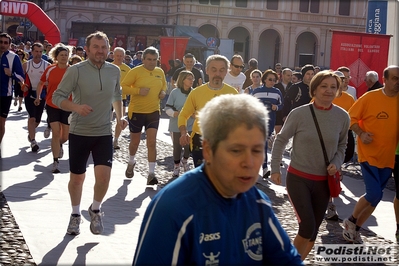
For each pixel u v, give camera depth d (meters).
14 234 5.38
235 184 2.17
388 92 5.63
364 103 5.68
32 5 25.45
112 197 7.21
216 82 6.17
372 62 12.59
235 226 2.24
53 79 8.52
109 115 5.46
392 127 5.60
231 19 51.47
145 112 8.00
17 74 9.30
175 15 51.19
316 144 4.51
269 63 55.00
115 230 5.74
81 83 5.25
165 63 24.64
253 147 2.15
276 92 9.71
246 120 2.15
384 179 5.72
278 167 4.63
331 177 4.49
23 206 6.43
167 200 2.15
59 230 5.62
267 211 2.35
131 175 8.45
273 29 52.75
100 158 5.38
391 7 12.92
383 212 7.27
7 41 9.16
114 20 51.78
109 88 5.37
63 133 9.03
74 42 32.53
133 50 33.81
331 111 4.60
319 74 4.60
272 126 9.66
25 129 13.34
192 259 2.15
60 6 50.53
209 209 2.18
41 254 4.89
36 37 43.81
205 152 2.26
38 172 8.43
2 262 4.61
